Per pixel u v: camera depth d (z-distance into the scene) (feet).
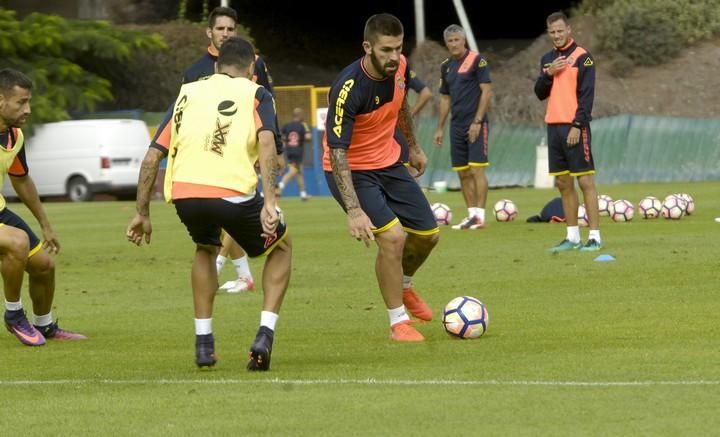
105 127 419.54
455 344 95.61
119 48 492.13
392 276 98.53
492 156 443.73
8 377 85.56
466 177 210.79
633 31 532.32
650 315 108.27
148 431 66.90
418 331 103.65
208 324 86.89
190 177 83.97
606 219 232.12
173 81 531.09
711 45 536.01
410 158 107.34
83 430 67.62
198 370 86.63
